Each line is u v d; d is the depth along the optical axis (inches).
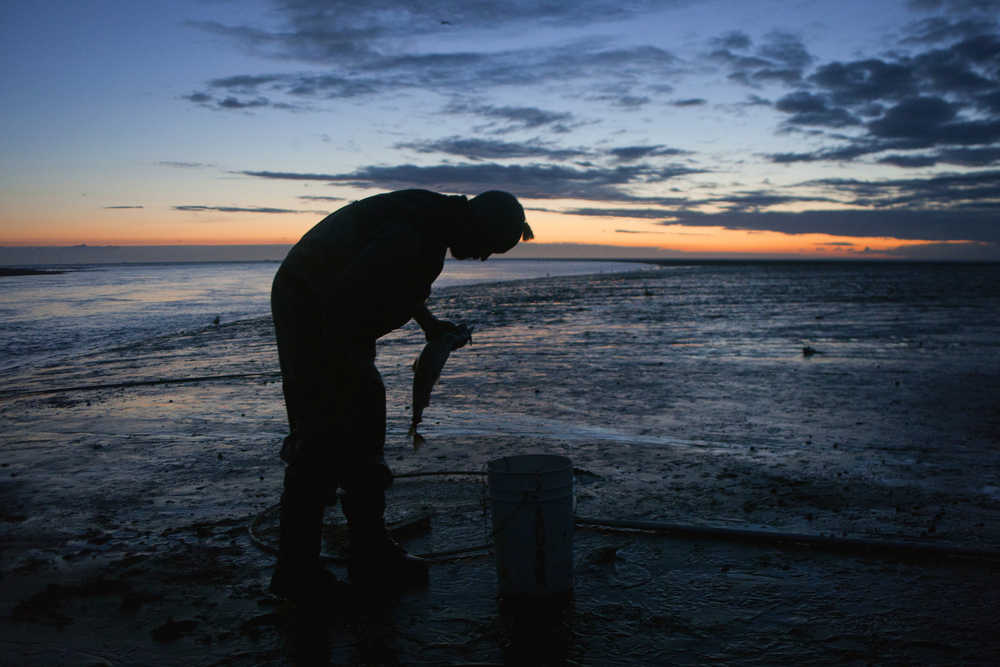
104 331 757.3
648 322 873.5
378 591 120.1
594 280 2819.9
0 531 154.3
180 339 671.8
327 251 113.7
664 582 122.3
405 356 536.7
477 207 117.5
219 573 129.5
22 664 96.9
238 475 202.2
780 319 916.0
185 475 202.7
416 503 171.3
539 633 103.6
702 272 4259.4
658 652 97.6
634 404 329.1
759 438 253.6
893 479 194.1
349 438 115.7
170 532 152.7
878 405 326.0
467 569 130.0
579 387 381.1
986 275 3668.8
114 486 191.3
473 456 222.8
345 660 97.0
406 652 98.9
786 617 108.2
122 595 120.2
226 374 438.6
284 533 115.8
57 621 110.1
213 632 106.1
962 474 199.9
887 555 133.2
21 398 362.0
